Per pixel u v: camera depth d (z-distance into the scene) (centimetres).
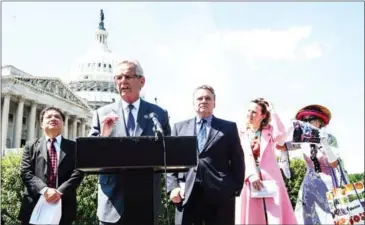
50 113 757
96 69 13700
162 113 722
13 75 7912
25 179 732
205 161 721
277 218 760
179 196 725
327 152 907
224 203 709
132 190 534
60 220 711
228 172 730
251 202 786
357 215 819
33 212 691
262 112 839
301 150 923
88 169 527
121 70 706
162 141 523
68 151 752
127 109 713
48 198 694
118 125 700
